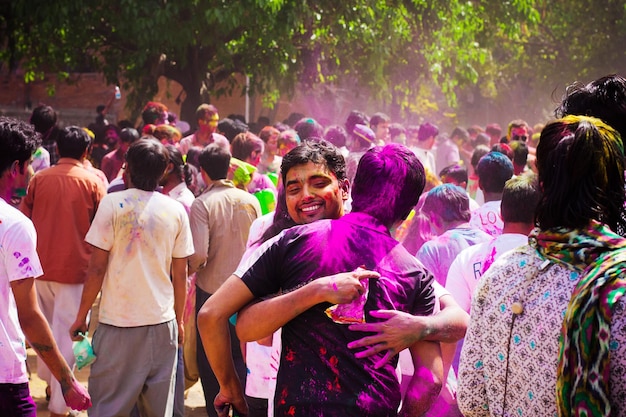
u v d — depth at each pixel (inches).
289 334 99.1
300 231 103.3
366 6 498.0
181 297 198.8
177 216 194.2
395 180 103.1
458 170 256.8
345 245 100.6
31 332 138.6
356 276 95.7
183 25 476.1
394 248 101.7
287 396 96.9
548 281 91.6
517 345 93.0
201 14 478.6
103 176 267.1
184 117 560.7
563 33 808.9
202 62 552.4
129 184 221.8
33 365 285.3
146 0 464.8
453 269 162.2
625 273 84.0
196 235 218.7
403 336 96.0
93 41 537.6
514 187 155.3
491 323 95.7
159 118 385.7
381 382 96.0
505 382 95.0
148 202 190.5
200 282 226.2
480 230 185.5
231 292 102.3
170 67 556.4
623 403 83.4
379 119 378.0
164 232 190.9
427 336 98.2
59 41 525.7
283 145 304.2
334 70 565.9
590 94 118.2
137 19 460.8
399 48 546.6
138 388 187.9
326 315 97.0
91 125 493.0
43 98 908.0
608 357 83.0
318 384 95.6
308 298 96.0
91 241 187.9
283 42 497.4
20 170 144.3
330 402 94.6
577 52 805.9
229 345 103.8
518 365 93.0
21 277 135.5
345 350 95.9
